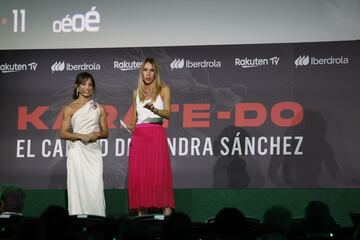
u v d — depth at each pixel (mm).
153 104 9172
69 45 11305
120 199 10711
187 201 10594
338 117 10578
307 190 10414
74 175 9633
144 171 9156
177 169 10828
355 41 10695
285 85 10742
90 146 9672
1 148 11180
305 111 10648
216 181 10734
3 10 11445
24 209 10836
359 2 10734
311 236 6059
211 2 11078
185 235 5453
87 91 9766
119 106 11117
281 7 10906
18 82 11297
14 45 11383
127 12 11250
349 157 10500
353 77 10633
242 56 10914
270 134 10680
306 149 10578
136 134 9250
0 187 8391
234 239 6008
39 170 11086
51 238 5988
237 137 10742
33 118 11203
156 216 6719
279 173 10594
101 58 11227
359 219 8031
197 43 11055
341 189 10328
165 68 11070
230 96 10859
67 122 9711
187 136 10859
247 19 10969
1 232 6699
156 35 11164
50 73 11273
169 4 11164
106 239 6566
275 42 10867
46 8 11398
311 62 10734
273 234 5926
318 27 10805
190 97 10945
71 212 9602
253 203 10500
